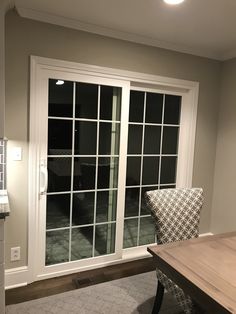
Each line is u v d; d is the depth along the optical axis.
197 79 3.10
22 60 2.21
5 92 2.18
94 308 2.12
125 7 2.07
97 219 2.77
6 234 2.30
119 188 2.79
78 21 2.34
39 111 2.33
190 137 3.15
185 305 1.65
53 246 2.58
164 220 1.88
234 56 3.06
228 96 3.17
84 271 2.69
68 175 2.56
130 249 2.99
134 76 2.70
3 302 1.85
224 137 3.24
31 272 2.43
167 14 2.17
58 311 2.07
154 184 3.09
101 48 2.52
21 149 2.28
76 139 2.55
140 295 2.30
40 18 2.22
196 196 2.05
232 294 1.10
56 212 2.56
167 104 3.05
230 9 2.05
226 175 3.22
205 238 1.70
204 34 2.58
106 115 2.67
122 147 2.76
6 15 2.13
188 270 1.28
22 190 2.33
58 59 2.34
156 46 2.78
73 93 2.49
